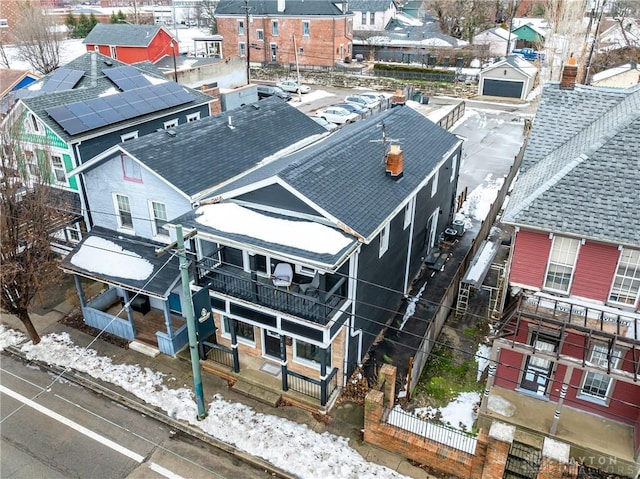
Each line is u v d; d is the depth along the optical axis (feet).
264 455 49.85
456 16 255.50
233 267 57.93
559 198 49.67
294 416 54.29
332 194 53.88
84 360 62.59
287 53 223.71
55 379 59.98
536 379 55.01
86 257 66.28
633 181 48.47
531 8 306.96
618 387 50.21
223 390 57.88
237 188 55.72
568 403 53.42
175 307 69.82
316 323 49.37
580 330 46.60
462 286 69.56
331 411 54.80
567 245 49.47
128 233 69.31
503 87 185.47
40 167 66.49
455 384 57.88
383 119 78.54
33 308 72.43
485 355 62.13
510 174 107.24
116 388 58.34
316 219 52.06
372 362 61.26
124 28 187.11
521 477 46.70
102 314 66.28
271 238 49.83
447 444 47.80
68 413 55.31
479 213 99.30
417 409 54.49
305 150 73.26
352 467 48.29
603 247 47.91
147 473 48.52
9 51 237.66
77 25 291.58
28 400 57.00
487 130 151.84
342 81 206.90
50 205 67.26
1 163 60.13
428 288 75.56
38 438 52.24
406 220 65.92
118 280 61.77
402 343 64.13
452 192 88.89
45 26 203.41
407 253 70.03
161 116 88.99
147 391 57.77
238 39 231.50
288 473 48.06
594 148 51.19
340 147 64.13
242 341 61.77
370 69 211.41
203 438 52.11
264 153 74.90
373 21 257.75
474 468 45.70
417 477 47.16
